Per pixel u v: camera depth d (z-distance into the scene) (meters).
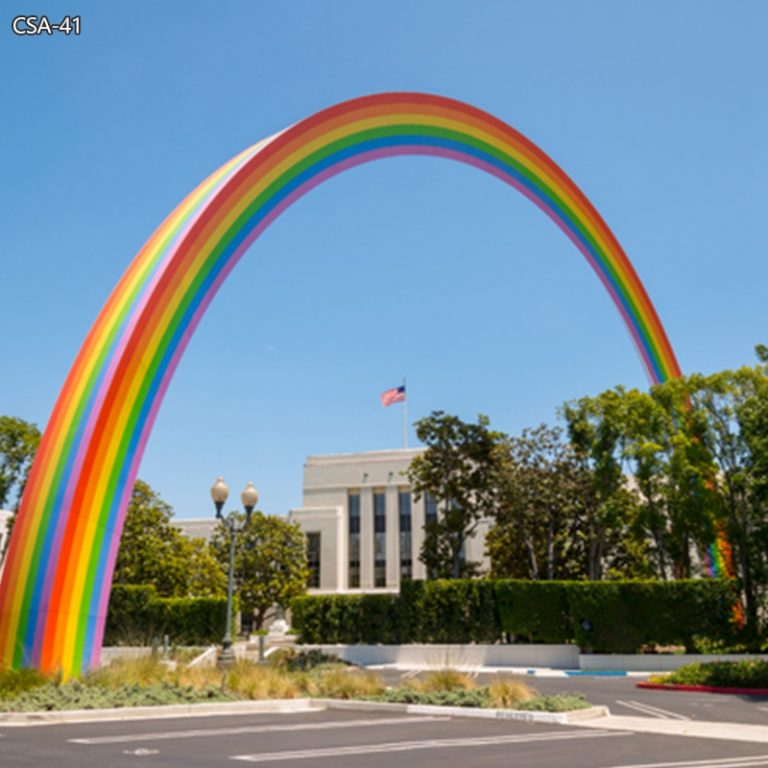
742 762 11.50
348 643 43.16
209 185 27.95
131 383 23.61
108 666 21.91
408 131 36.53
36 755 11.42
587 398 44.59
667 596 39.28
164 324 24.75
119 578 51.62
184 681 20.81
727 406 39.47
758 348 39.44
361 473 79.00
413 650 41.38
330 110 31.58
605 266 49.97
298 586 63.56
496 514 48.88
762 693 25.20
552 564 47.78
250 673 21.95
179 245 25.33
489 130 40.78
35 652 20.50
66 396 23.53
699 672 27.86
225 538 64.00
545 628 40.78
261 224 29.03
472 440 47.97
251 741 13.32
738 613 39.06
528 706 18.12
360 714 18.39
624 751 12.58
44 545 21.31
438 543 48.38
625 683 30.50
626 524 45.12
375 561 76.94
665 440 41.53
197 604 44.22
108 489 22.94
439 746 12.94
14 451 45.50
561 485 46.78
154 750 12.08
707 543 40.19
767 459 36.12
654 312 51.62
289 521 78.38
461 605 42.06
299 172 30.48
